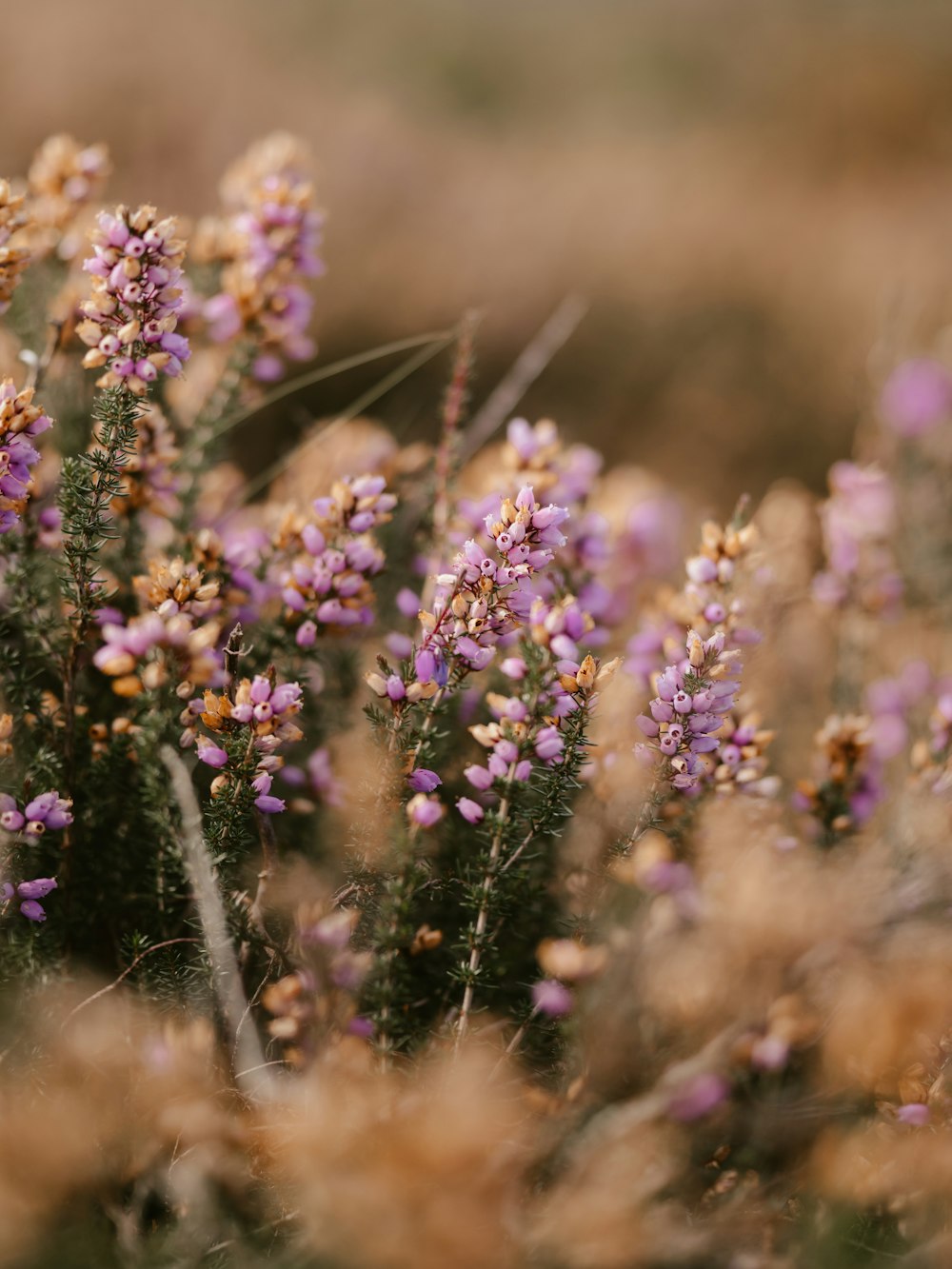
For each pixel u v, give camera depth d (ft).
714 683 1.73
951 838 1.78
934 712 1.94
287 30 7.98
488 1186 1.58
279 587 1.91
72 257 2.06
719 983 1.69
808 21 9.59
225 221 2.12
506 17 9.80
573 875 1.85
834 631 2.26
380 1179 1.55
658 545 2.22
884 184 6.30
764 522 2.27
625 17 9.84
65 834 1.78
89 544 1.76
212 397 2.06
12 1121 1.61
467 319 2.03
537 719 1.76
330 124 5.47
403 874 1.73
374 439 2.23
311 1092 1.66
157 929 1.83
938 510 2.36
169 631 1.72
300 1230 1.68
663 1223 1.66
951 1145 1.70
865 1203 1.72
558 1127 1.68
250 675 1.87
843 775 1.90
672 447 3.49
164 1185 1.69
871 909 1.67
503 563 1.72
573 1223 1.61
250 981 1.79
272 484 2.34
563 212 5.08
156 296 1.74
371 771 1.76
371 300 3.93
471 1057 1.65
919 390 2.41
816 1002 1.73
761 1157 1.74
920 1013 1.69
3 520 1.71
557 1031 1.76
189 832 1.72
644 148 6.92
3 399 1.68
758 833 1.86
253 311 2.03
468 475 2.19
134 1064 1.68
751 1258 1.67
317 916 1.71
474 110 7.87
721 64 8.70
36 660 1.88
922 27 9.20
